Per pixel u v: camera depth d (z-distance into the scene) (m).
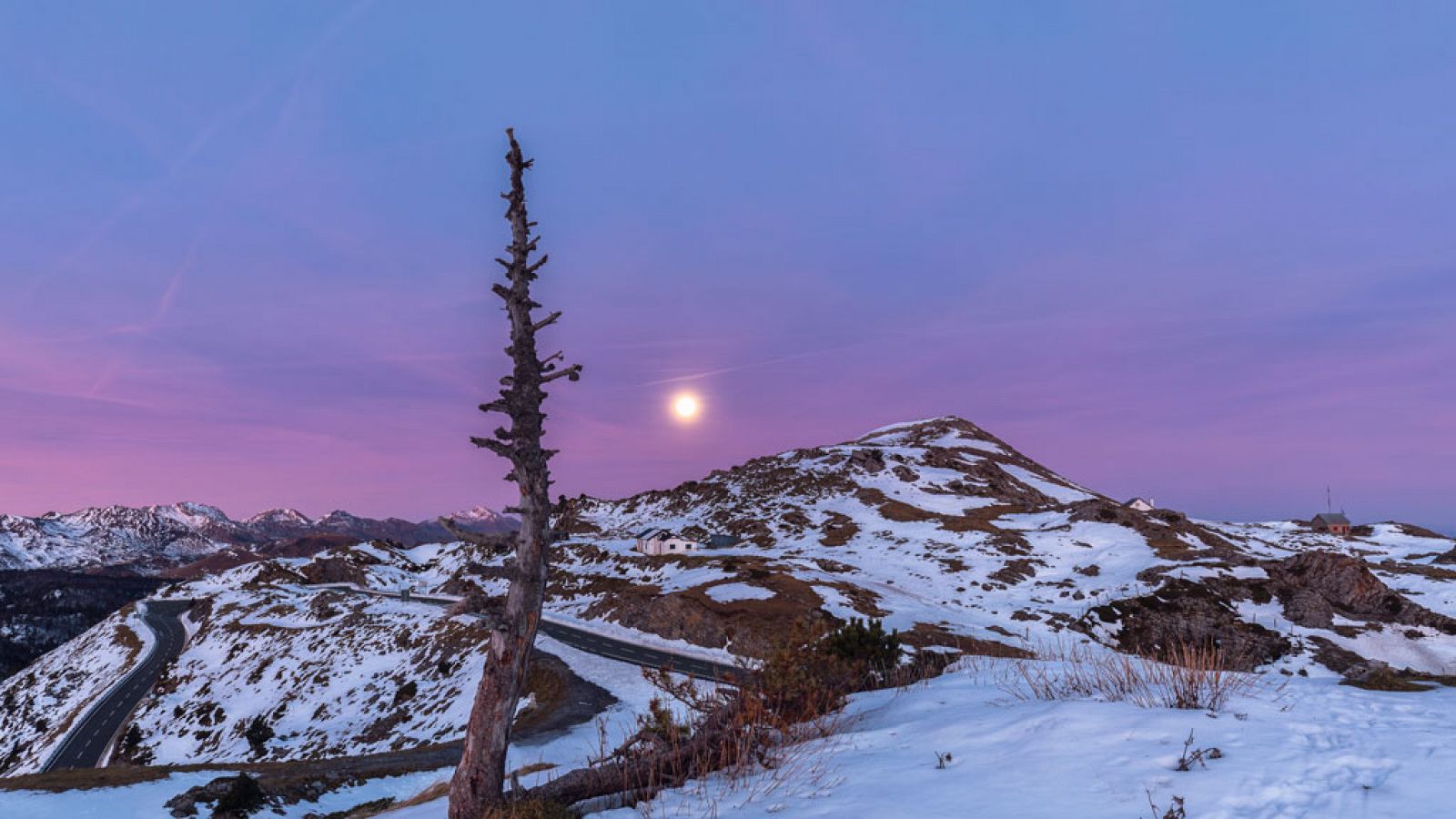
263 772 39.03
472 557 177.50
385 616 115.31
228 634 130.12
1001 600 89.94
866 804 6.04
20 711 126.12
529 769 13.25
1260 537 155.25
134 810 32.91
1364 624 74.81
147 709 104.69
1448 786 4.91
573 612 98.75
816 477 175.88
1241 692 8.76
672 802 7.35
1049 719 8.06
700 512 172.62
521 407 7.96
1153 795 5.33
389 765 41.25
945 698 11.70
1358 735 6.47
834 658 13.73
